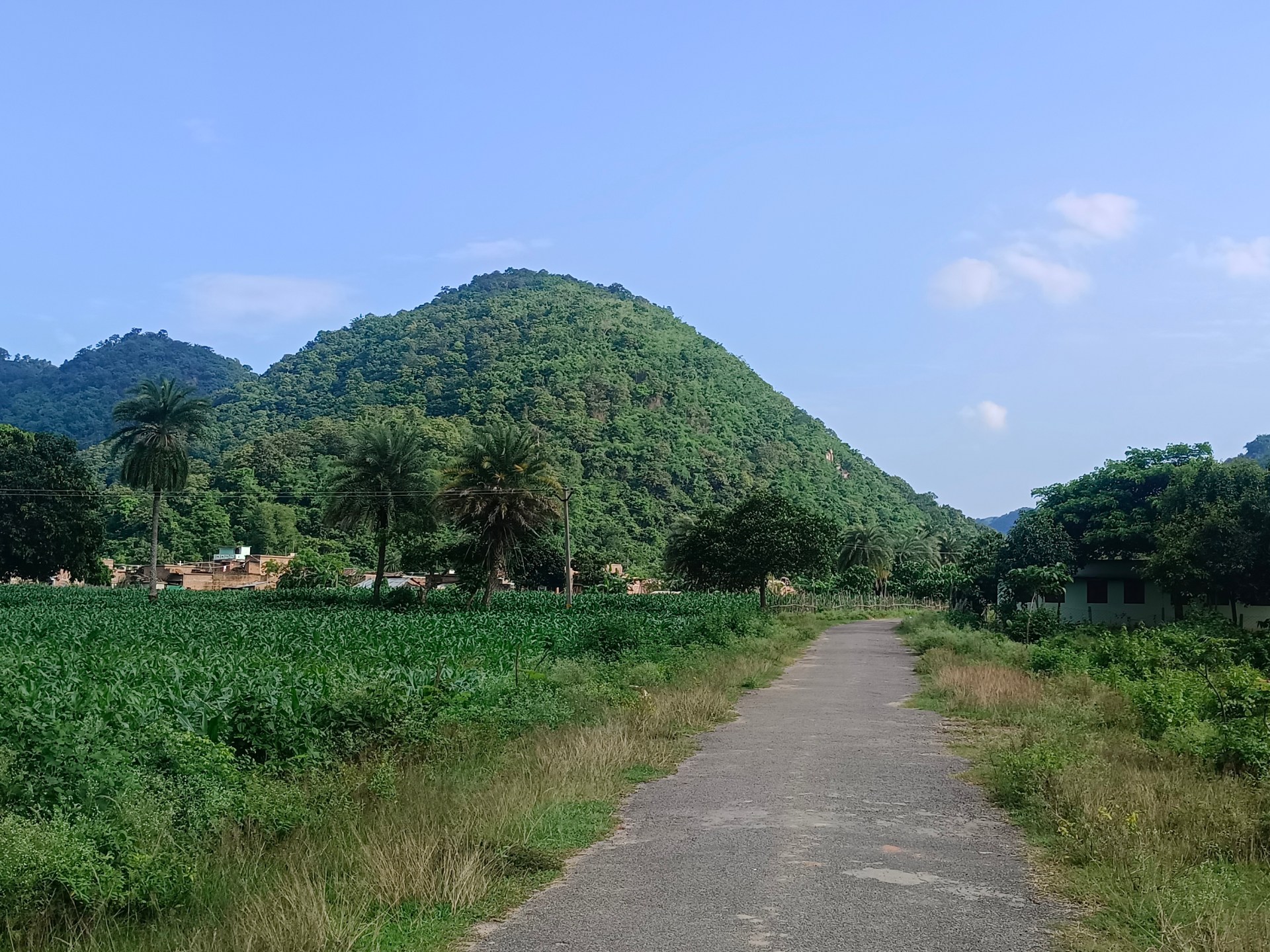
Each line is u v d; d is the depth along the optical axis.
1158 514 48.69
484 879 7.34
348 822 8.84
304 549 83.06
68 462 74.56
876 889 7.53
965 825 9.80
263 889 6.92
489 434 60.56
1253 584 39.56
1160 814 9.02
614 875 7.90
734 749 14.71
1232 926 6.16
